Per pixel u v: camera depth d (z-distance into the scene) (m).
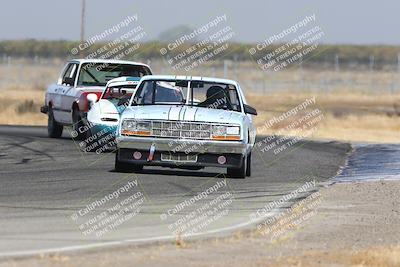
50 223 31.03
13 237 28.14
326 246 27.98
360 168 53.56
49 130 68.00
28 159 52.28
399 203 37.53
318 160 58.25
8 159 52.03
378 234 30.25
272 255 26.28
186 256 25.77
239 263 24.92
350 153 64.19
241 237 29.28
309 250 27.20
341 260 25.62
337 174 50.38
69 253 25.75
